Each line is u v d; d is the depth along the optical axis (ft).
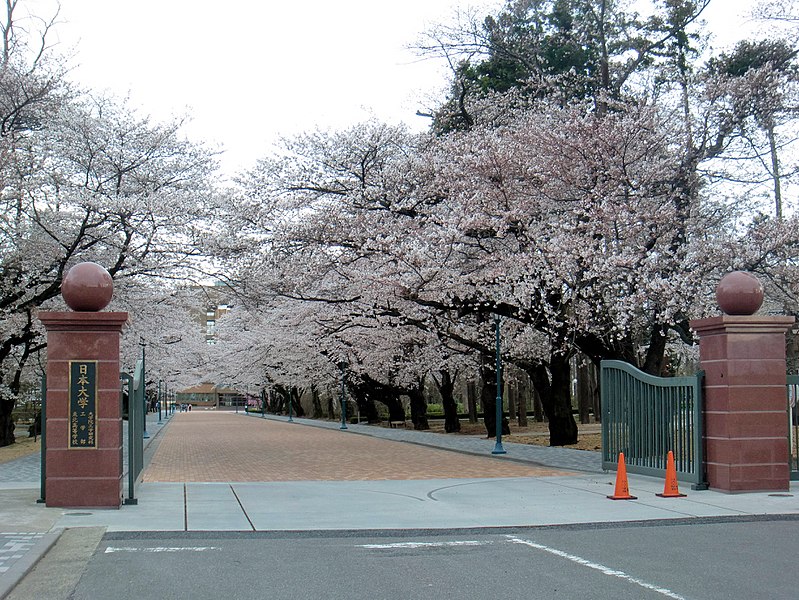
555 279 61.00
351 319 94.32
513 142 67.05
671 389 45.21
